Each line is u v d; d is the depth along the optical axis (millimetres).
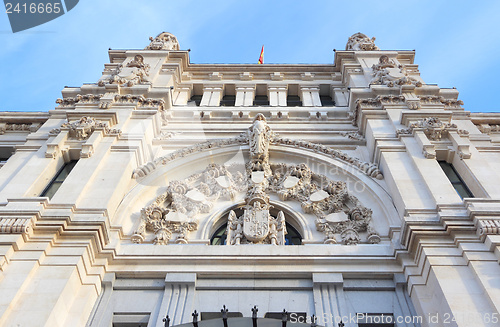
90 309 13000
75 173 16641
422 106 21000
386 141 18828
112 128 19719
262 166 19531
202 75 28469
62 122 21031
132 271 13930
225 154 20125
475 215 13688
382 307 13180
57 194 15461
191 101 26562
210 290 13695
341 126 22219
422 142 17953
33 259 12992
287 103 26844
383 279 13891
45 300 12016
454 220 13828
